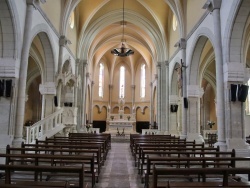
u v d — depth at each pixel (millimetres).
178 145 10344
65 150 7668
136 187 7148
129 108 40250
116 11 24531
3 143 10477
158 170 4418
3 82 10633
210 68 24938
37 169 4496
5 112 10688
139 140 13250
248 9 9844
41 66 18734
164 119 24438
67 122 16859
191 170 4402
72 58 22047
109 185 7328
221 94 10977
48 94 16203
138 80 39875
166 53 24078
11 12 10133
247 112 21984
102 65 39688
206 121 29594
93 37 25719
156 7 22922
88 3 22703
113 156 13539
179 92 22719
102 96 39406
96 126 38500
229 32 10562
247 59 19047
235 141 10445
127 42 34000
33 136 12820
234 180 6984
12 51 10773
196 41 15094
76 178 7570
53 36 16047
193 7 15914
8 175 4930
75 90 19328
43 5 13906
